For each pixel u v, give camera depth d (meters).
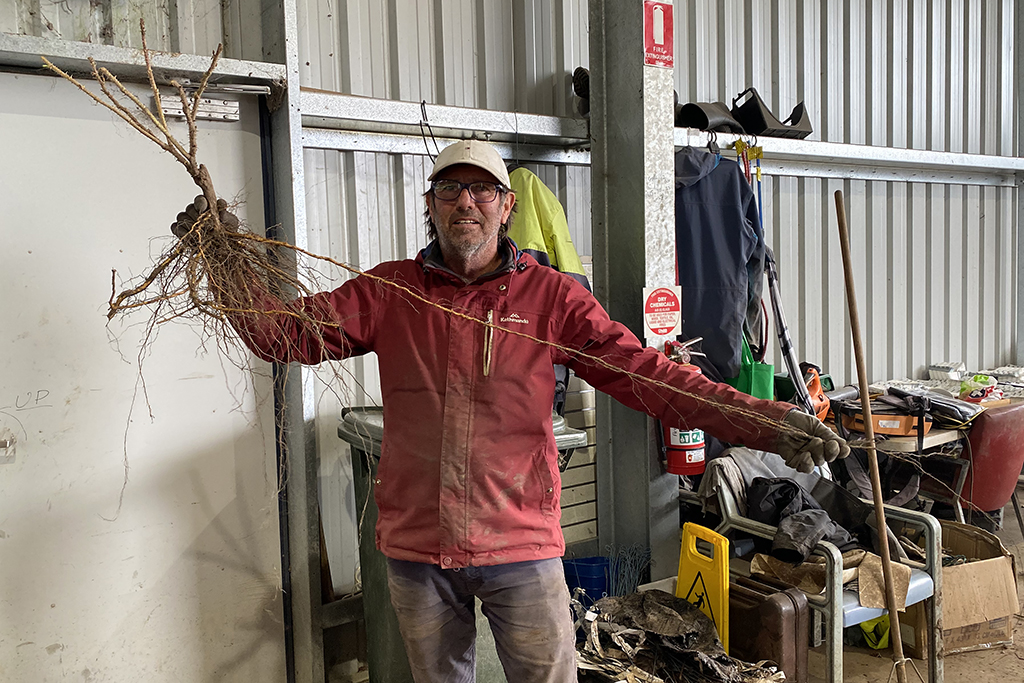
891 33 4.32
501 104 3.04
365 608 2.38
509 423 1.63
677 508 2.89
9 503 2.05
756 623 2.24
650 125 2.70
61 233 2.07
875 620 2.80
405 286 1.72
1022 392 4.20
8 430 2.04
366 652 2.58
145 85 2.13
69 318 2.09
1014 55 5.02
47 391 2.07
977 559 2.85
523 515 1.64
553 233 2.80
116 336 2.15
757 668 2.16
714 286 3.02
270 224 2.36
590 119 2.86
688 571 2.44
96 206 2.11
